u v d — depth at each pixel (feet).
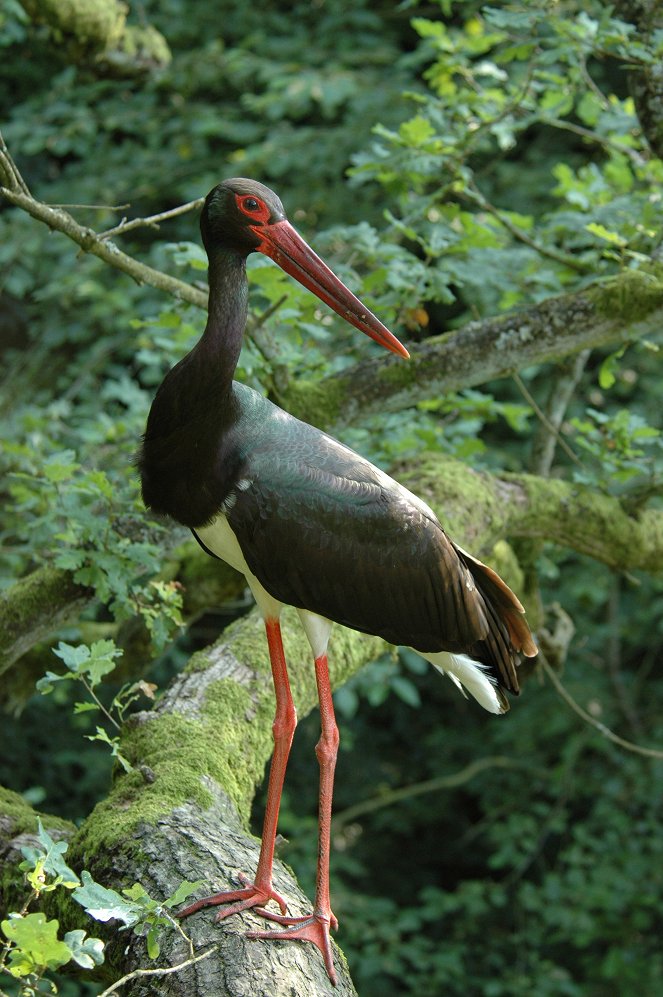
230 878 17.26
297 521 18.61
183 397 18.49
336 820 48.34
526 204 49.49
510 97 31.96
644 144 32.37
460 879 57.41
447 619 19.84
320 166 47.50
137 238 52.42
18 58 52.90
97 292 44.09
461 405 30.81
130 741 20.51
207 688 21.91
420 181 29.96
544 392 49.11
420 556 19.27
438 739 55.57
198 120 49.70
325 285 19.10
